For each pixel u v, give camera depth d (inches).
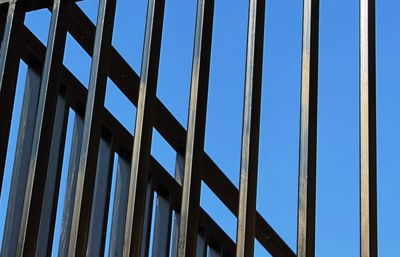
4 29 83.8
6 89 79.0
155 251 105.1
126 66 97.5
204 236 112.8
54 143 93.0
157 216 106.6
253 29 70.0
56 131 93.4
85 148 71.5
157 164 105.7
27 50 91.7
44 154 74.4
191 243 66.2
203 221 112.7
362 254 60.0
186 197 67.1
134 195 68.6
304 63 66.8
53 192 90.7
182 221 66.5
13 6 81.4
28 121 90.8
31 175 73.1
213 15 73.3
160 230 106.0
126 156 102.6
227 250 116.3
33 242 72.1
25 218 72.0
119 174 101.7
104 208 96.7
